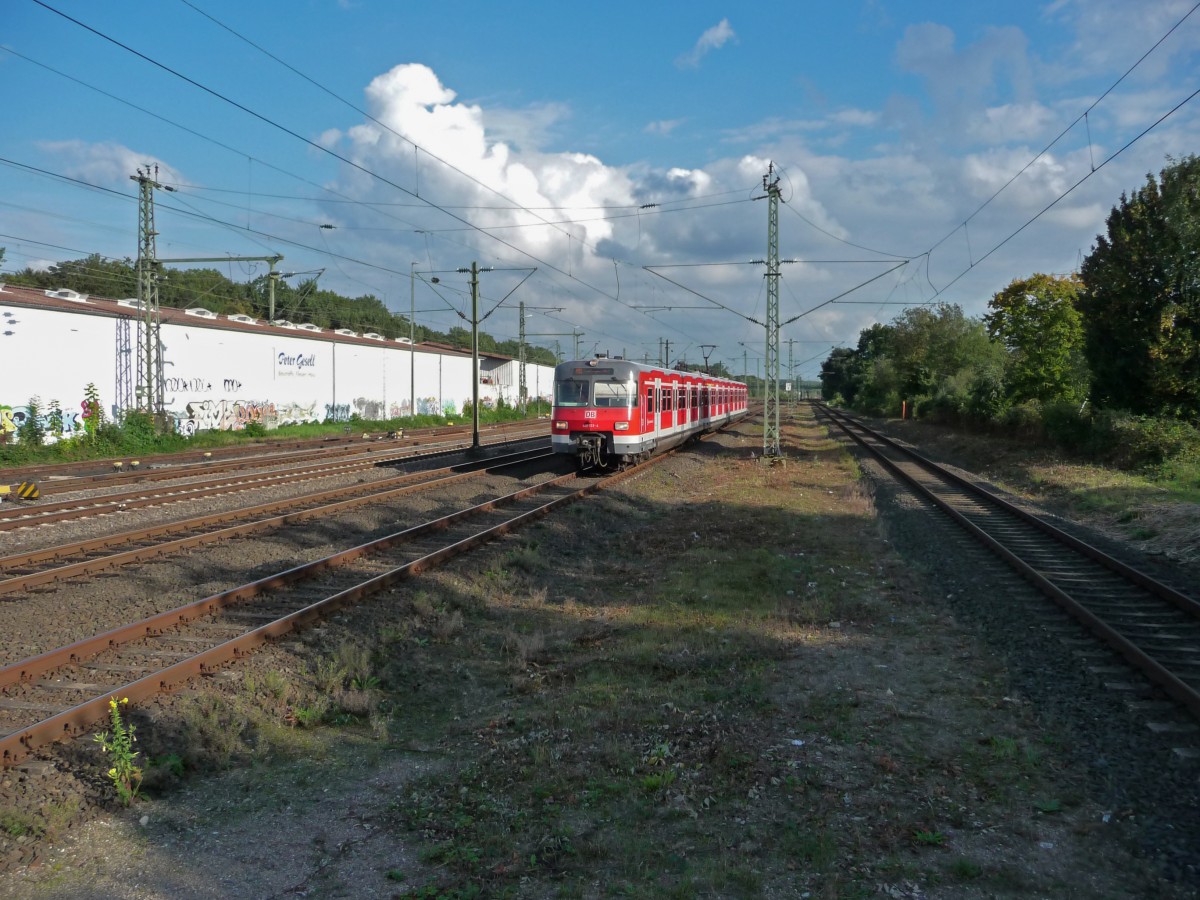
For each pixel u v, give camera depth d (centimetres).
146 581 1098
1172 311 2402
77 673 754
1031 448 3052
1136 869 449
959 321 5841
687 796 538
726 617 965
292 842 493
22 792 530
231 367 4053
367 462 2627
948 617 959
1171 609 973
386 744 646
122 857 474
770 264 2733
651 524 1728
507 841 486
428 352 5988
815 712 671
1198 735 618
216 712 655
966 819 505
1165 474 2105
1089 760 580
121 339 3388
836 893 428
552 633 935
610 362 2439
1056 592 1005
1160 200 2427
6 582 1027
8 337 2920
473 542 1348
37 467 2491
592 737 631
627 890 436
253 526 1447
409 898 432
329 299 8631
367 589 1027
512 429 5084
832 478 2506
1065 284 3672
